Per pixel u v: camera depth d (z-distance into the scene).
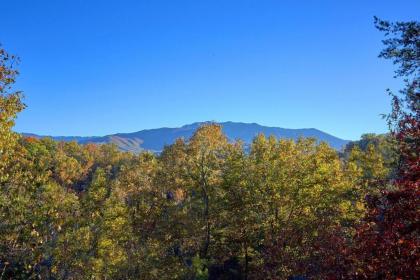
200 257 36.84
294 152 39.25
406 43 17.94
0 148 17.39
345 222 34.06
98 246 32.91
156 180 43.00
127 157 136.62
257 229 34.75
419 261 11.55
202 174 37.66
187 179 38.38
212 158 38.72
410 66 18.12
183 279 33.44
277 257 28.42
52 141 124.25
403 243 11.95
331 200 34.12
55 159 92.19
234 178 35.19
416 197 12.04
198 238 36.81
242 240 36.16
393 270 11.91
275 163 34.81
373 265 12.47
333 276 14.50
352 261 13.96
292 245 30.53
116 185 48.88
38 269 27.28
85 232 31.48
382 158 45.78
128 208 39.50
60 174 88.44
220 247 37.78
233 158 36.69
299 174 34.03
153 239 36.75
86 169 107.50
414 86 17.66
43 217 25.31
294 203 33.62
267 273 28.66
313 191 33.66
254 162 35.81
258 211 33.94
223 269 41.94
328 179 35.16
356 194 36.12
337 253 16.88
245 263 36.12
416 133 13.46
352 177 41.97
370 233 13.19
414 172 12.45
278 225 32.81
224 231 36.31
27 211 22.91
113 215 34.66
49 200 28.50
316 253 21.92
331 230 23.81
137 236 37.31
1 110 16.84
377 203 13.42
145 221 39.56
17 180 22.52
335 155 46.72
